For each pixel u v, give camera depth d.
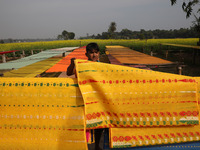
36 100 1.22
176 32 109.88
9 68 4.12
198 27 12.46
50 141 1.21
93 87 1.27
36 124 1.22
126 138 1.26
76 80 1.26
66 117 1.21
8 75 3.24
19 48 23.52
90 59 1.77
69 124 1.20
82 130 1.20
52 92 1.22
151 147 1.25
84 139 1.19
